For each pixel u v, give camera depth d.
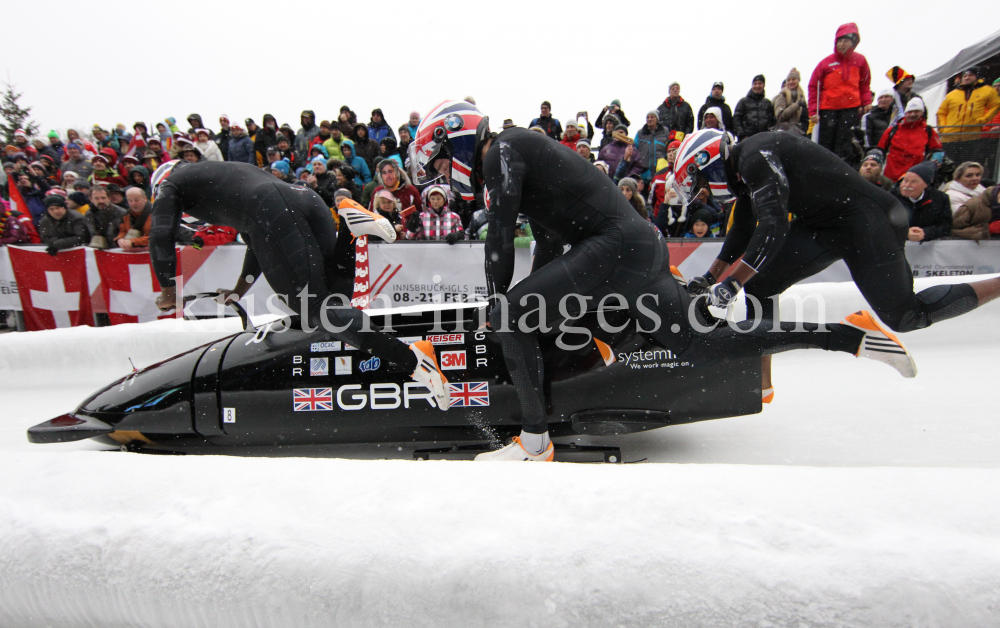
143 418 2.59
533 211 2.15
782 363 3.70
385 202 5.49
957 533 1.01
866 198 2.32
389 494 1.25
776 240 2.16
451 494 1.23
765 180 2.19
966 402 2.89
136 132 8.61
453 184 2.29
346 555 1.09
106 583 1.16
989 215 4.92
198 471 1.42
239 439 2.60
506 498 1.20
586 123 7.91
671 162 6.04
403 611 1.02
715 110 6.02
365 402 2.46
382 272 5.38
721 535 1.04
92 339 4.01
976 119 6.58
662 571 0.99
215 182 2.43
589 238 2.11
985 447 2.39
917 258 5.04
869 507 1.09
